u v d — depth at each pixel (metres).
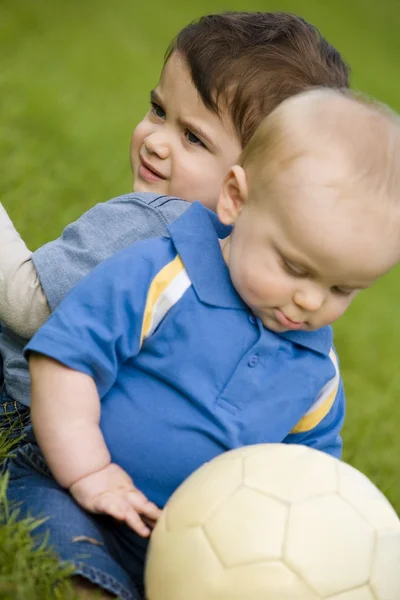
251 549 2.54
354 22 22.36
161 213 3.49
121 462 3.00
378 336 8.54
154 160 3.72
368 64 19.03
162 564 2.64
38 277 3.40
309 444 3.35
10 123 8.64
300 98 3.08
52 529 2.77
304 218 2.83
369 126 2.96
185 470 3.01
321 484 2.68
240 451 2.81
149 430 3.00
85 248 3.41
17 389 3.50
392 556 2.65
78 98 10.47
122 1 15.98
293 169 2.88
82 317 2.94
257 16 3.94
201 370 3.02
